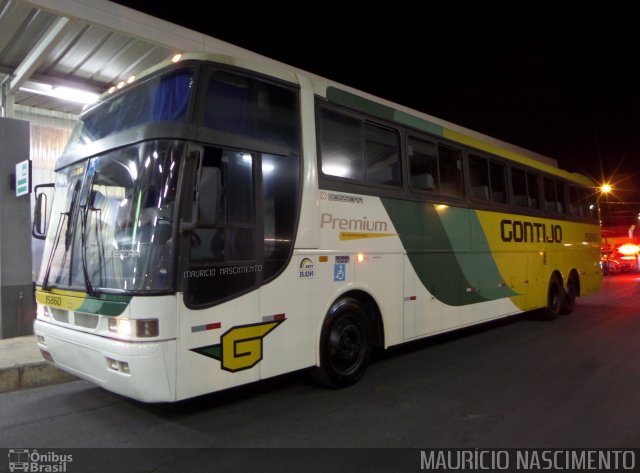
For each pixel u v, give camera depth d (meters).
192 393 4.15
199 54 4.55
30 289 7.66
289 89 5.25
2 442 4.27
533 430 4.52
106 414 4.93
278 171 5.02
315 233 5.30
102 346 4.17
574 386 5.88
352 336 5.87
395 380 6.12
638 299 14.84
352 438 4.33
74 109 10.64
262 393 5.59
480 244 8.12
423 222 6.92
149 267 4.04
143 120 4.69
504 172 8.99
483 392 5.64
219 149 4.50
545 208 10.43
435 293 7.09
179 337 4.07
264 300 4.77
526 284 9.49
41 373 5.92
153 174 4.20
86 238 4.62
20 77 8.38
